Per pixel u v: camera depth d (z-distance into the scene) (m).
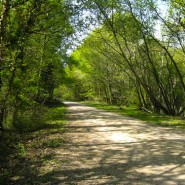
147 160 10.53
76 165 10.19
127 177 8.62
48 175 9.14
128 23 29.56
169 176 8.55
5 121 20.61
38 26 16.81
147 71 38.06
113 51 38.16
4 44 13.09
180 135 16.08
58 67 38.50
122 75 51.12
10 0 13.07
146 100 45.03
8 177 9.11
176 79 42.78
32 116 23.27
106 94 66.94
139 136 15.88
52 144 13.84
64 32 18.25
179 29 28.56
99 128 19.56
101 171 9.36
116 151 12.20
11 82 17.52
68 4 17.81
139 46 32.25
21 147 13.01
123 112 34.56
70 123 22.77
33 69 21.75
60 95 103.69
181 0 25.58
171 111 33.91
